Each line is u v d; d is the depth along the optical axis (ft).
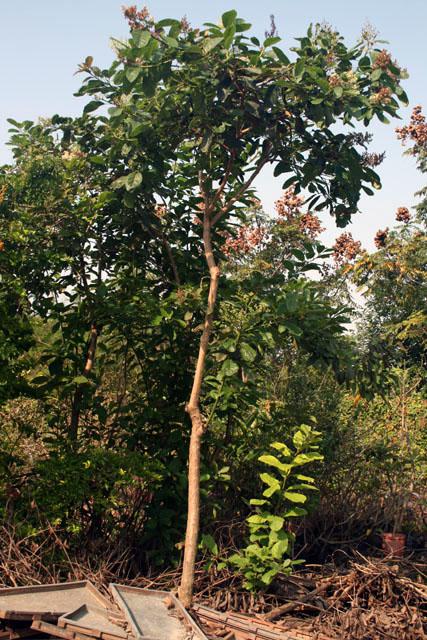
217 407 22.07
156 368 22.49
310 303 20.68
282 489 19.90
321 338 20.85
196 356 22.29
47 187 21.18
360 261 51.26
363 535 23.61
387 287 51.44
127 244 22.52
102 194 20.65
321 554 22.49
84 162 21.33
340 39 18.90
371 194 20.15
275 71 17.89
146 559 20.48
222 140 19.04
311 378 26.99
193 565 17.90
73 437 21.76
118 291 22.40
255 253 43.37
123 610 15.81
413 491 26.71
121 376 25.14
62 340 22.21
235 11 16.92
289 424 24.76
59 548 19.86
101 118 21.74
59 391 21.84
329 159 19.61
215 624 16.88
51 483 19.62
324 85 17.51
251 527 19.24
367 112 18.08
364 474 26.12
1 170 21.89
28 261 21.02
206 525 20.68
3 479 20.15
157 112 18.90
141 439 22.11
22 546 19.34
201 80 17.92
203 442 22.20
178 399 22.63
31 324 22.31
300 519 23.18
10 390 20.52
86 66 18.94
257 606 18.60
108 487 19.76
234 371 18.92
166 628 15.66
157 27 17.16
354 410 29.58
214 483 21.54
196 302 20.68
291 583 19.80
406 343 48.70
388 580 19.21
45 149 22.38
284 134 19.39
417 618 17.95
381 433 29.96
